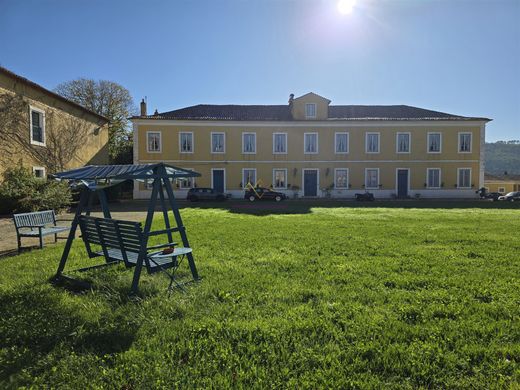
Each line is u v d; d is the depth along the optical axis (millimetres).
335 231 9781
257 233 9367
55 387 2523
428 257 6352
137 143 30906
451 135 32281
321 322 3461
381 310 3807
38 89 20266
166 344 3066
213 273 5289
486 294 4328
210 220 12906
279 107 35531
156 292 4422
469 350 2939
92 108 40812
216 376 2604
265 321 3510
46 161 21250
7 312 3768
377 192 32500
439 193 32500
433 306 3889
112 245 4984
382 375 2656
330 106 35531
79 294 4434
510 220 13031
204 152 31703
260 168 32188
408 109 34969
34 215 7934
